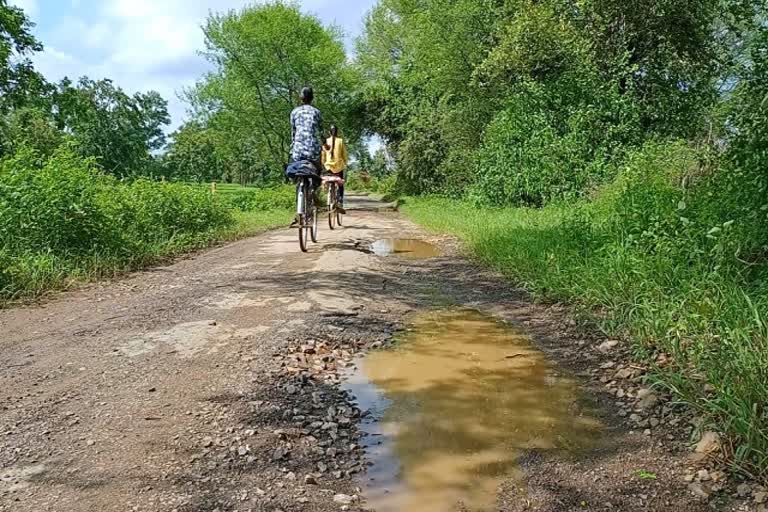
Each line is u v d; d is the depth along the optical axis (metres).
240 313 5.69
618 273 5.82
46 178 8.42
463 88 22.59
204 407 3.57
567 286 6.25
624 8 16.20
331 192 13.59
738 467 2.80
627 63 16.53
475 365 4.49
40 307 6.27
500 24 19.91
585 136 15.77
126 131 42.81
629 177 10.84
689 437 3.21
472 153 21.62
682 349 4.15
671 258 5.58
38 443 3.11
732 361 3.42
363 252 9.96
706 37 16.59
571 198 14.48
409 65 32.72
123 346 4.70
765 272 4.75
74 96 25.47
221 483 2.76
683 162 10.11
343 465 3.00
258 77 30.88
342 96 34.62
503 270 7.95
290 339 4.89
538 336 5.22
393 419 3.55
